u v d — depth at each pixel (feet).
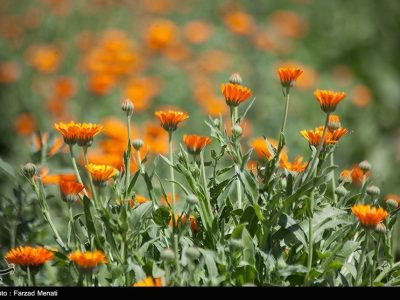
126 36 37.55
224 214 10.05
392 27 37.47
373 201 10.48
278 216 9.14
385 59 36.09
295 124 27.76
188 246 9.39
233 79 10.93
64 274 9.96
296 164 11.21
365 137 28.89
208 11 41.34
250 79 30.71
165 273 8.93
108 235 9.18
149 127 18.93
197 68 31.55
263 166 11.56
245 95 10.22
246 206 10.42
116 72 27.02
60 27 36.83
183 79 30.73
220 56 31.81
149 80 29.37
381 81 33.96
